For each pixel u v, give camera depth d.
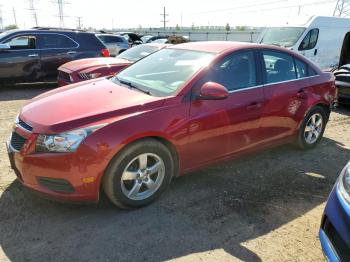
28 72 9.62
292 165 4.62
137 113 3.20
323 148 5.34
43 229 3.04
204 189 3.85
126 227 3.11
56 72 10.02
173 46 4.66
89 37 10.44
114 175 3.12
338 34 12.38
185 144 3.53
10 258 2.68
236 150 4.07
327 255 2.43
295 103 4.61
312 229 3.21
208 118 3.63
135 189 3.31
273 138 4.50
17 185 3.74
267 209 3.51
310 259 2.81
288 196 3.79
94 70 7.32
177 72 3.83
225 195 3.74
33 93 9.48
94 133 2.97
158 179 3.47
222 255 2.80
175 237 3.00
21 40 9.53
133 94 3.59
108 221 3.19
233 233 3.09
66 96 3.63
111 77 4.48
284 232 3.14
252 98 4.05
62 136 2.94
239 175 4.24
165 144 3.44
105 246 2.85
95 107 3.25
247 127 4.07
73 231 3.03
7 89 10.01
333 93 5.27
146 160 3.32
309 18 11.80
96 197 3.11
